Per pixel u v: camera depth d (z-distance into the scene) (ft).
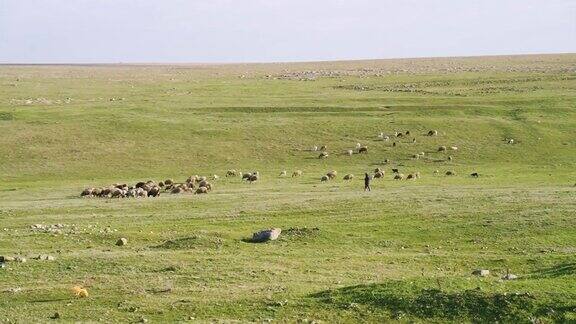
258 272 114.93
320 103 415.44
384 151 304.91
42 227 155.53
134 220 168.35
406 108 389.80
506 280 98.73
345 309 89.92
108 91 531.09
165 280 109.70
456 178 246.68
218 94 486.79
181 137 321.93
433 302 88.33
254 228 156.87
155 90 535.60
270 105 403.95
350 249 136.67
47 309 94.79
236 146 311.88
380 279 110.63
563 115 366.02
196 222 165.17
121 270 116.37
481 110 381.19
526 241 140.56
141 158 292.81
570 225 151.74
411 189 214.28
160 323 87.61
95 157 291.17
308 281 109.40
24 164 278.87
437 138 322.55
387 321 85.30
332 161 292.81
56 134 317.42
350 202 187.11
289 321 86.69
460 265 122.42
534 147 306.55
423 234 149.59
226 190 224.94
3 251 131.64
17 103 425.28
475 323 82.33
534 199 181.57
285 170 277.03
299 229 149.28
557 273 107.76
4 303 98.07
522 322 81.10
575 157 289.74
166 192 224.33
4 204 196.24
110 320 89.20
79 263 120.67
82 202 200.44
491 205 175.52
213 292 101.91
